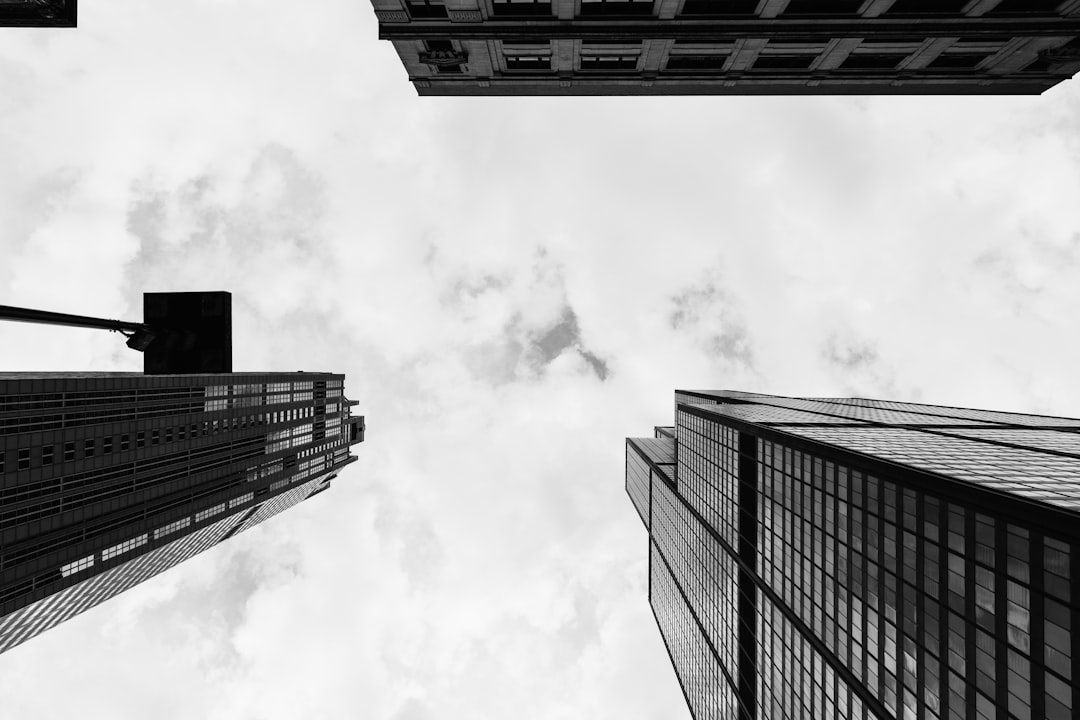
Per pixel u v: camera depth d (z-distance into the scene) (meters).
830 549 51.62
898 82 46.19
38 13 37.12
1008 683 31.55
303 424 144.38
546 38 39.72
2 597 61.31
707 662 101.88
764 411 94.88
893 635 41.81
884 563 43.03
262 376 121.00
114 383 76.62
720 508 88.69
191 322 26.02
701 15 38.06
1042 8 36.84
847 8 37.50
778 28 38.94
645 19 38.41
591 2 37.16
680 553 125.94
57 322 19.12
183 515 91.69
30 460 63.50
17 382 62.09
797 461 58.88
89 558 72.19
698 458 104.00
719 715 94.06
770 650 67.88
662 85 47.06
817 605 54.38
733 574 83.00
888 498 42.59
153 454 84.75
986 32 38.38
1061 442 55.81
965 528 34.88
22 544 62.56
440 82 46.81
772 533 66.12
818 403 120.81
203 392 99.00
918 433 63.25
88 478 71.81
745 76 45.41
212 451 101.69
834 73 45.00
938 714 37.06
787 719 62.69
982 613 33.50
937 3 36.81
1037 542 29.98
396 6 37.12
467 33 39.41
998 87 47.22
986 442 54.91
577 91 48.41
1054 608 28.94
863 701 45.97
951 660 35.94
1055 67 43.91
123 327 23.62
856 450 48.47
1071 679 28.02
